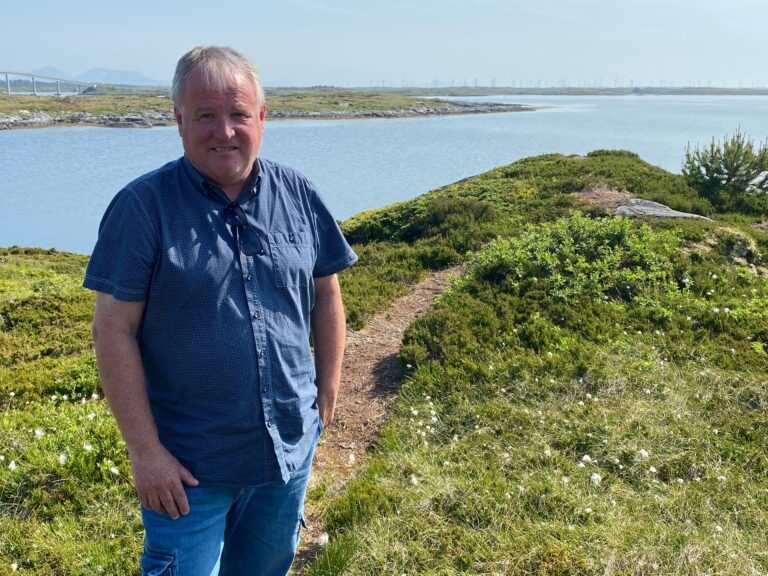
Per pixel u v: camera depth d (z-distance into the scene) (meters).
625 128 80.38
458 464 4.96
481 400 6.17
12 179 40.97
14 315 10.88
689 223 12.25
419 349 7.46
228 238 2.44
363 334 9.10
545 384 6.25
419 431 5.61
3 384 7.44
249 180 2.57
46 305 11.52
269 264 2.51
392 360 7.79
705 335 7.28
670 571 3.66
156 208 2.32
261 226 2.53
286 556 2.90
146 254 2.27
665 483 4.67
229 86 2.37
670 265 9.39
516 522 4.16
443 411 6.08
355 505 4.48
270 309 2.51
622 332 7.45
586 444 5.18
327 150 55.47
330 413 3.02
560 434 5.34
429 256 12.91
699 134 66.31
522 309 8.35
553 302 8.45
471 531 4.10
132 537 4.15
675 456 4.89
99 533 4.20
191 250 2.33
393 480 4.81
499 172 20.05
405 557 3.85
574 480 4.66
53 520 4.33
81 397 7.31
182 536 2.39
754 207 16.12
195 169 2.45
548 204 15.52
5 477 4.63
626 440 5.16
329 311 3.00
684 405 5.73
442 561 3.83
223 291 2.38
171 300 2.33
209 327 2.37
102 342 2.28
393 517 4.26
